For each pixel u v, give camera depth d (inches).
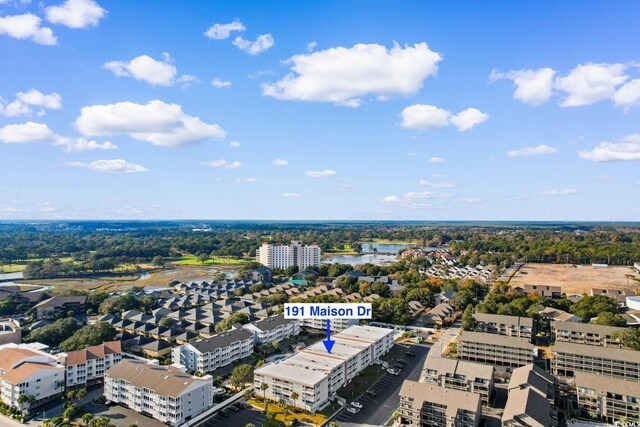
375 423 5753.0
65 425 5659.5
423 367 7106.3
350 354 7322.8
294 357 7224.4
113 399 6373.0
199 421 5812.0
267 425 5703.7
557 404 6186.0
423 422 5644.7
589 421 5743.1
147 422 5807.1
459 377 6422.2
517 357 7652.6
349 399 6486.2
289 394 6264.8
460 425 5447.8
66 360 6845.5
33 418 5915.4
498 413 6008.9
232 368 7731.3
